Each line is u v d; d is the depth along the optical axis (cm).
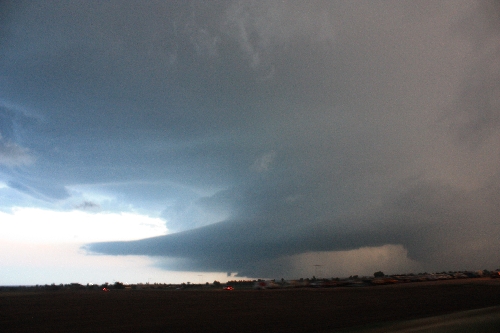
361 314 2528
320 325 2075
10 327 2394
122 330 2178
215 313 2988
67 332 2142
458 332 1247
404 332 1314
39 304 4447
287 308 3231
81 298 5781
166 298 5438
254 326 2172
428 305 2950
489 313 1496
